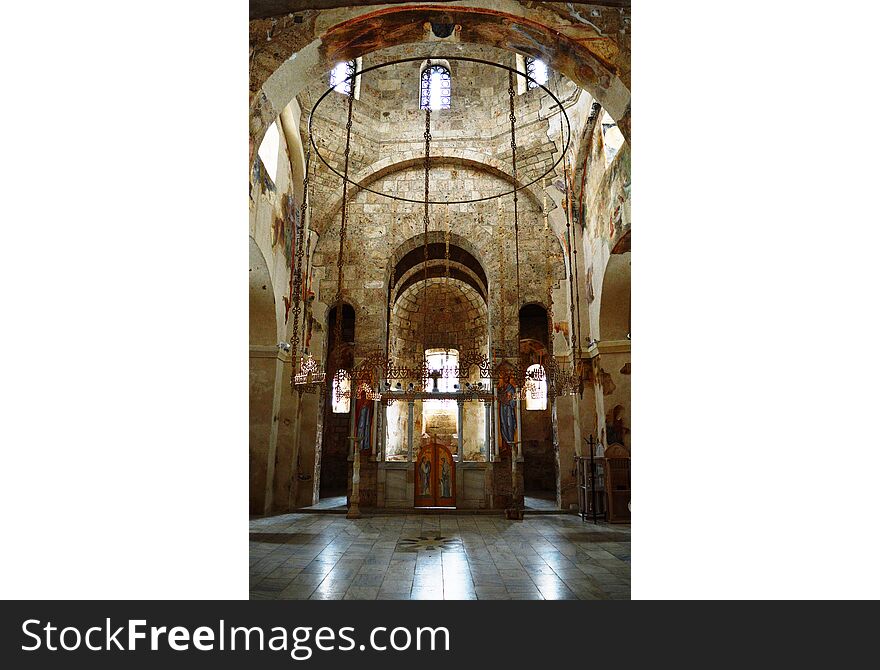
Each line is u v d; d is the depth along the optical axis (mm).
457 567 9648
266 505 17047
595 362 17406
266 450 17141
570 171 19000
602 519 16422
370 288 20859
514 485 17531
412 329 27703
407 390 19812
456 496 18859
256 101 9805
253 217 14883
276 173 17031
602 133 16188
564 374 16734
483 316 27219
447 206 21406
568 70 10477
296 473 18828
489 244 21031
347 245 21188
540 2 9617
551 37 10000
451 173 21734
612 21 9641
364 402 19938
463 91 22219
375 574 9086
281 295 17719
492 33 10391
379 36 10266
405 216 21422
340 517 16969
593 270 17359
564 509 18188
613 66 9836
